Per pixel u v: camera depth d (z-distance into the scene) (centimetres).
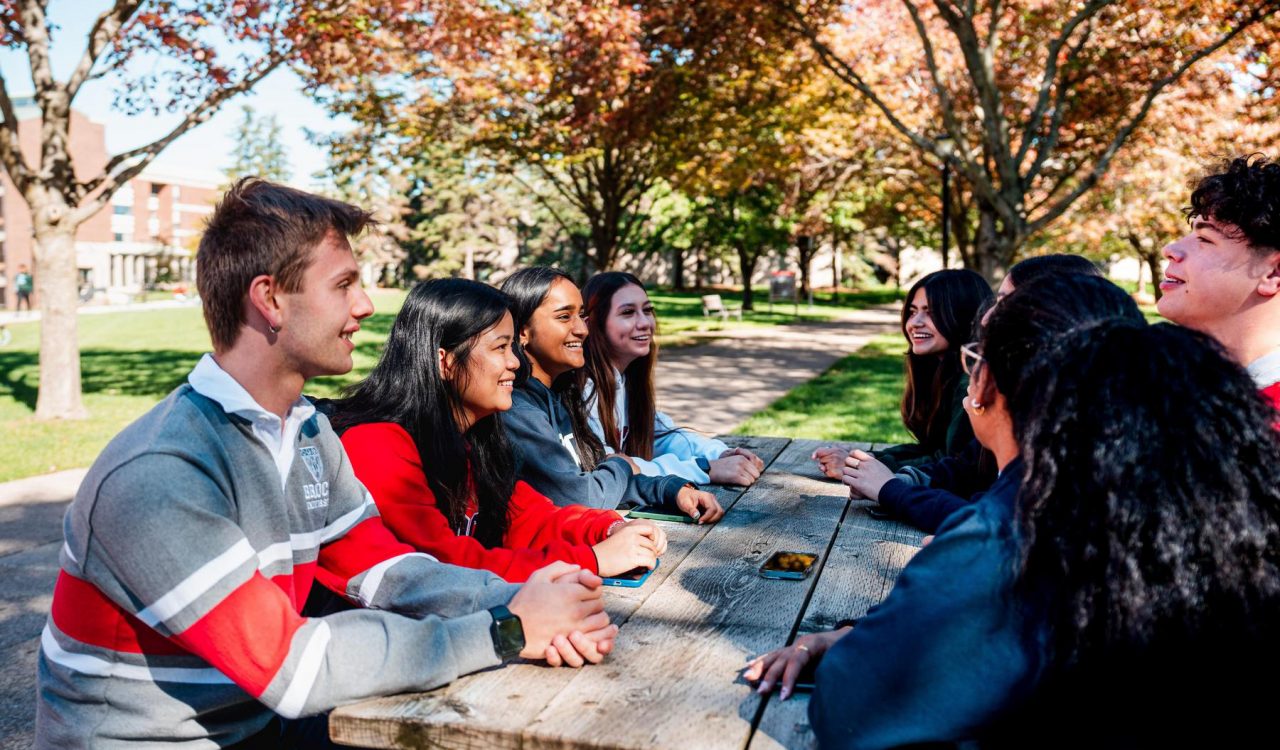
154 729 167
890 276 5369
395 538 212
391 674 158
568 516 253
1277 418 121
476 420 250
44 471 757
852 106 1619
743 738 143
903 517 274
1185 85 1362
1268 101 1202
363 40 1071
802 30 1215
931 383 339
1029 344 133
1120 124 1368
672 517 277
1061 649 118
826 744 135
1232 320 226
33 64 973
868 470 292
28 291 3578
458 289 242
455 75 1284
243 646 154
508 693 161
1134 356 121
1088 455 117
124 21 964
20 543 555
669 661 174
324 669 156
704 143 1641
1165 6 1177
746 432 866
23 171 986
